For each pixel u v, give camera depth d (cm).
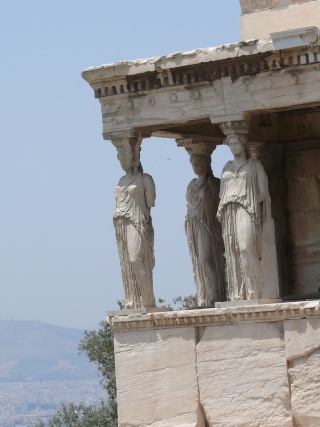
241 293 3238
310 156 3588
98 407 6488
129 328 3331
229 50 3222
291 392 3164
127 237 3350
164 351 3291
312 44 3144
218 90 3256
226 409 3225
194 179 3544
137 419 3316
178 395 3275
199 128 3509
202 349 3250
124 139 3362
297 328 3155
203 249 3512
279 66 3191
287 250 3594
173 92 3303
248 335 3203
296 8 3378
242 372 3206
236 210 3234
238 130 3250
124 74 3334
